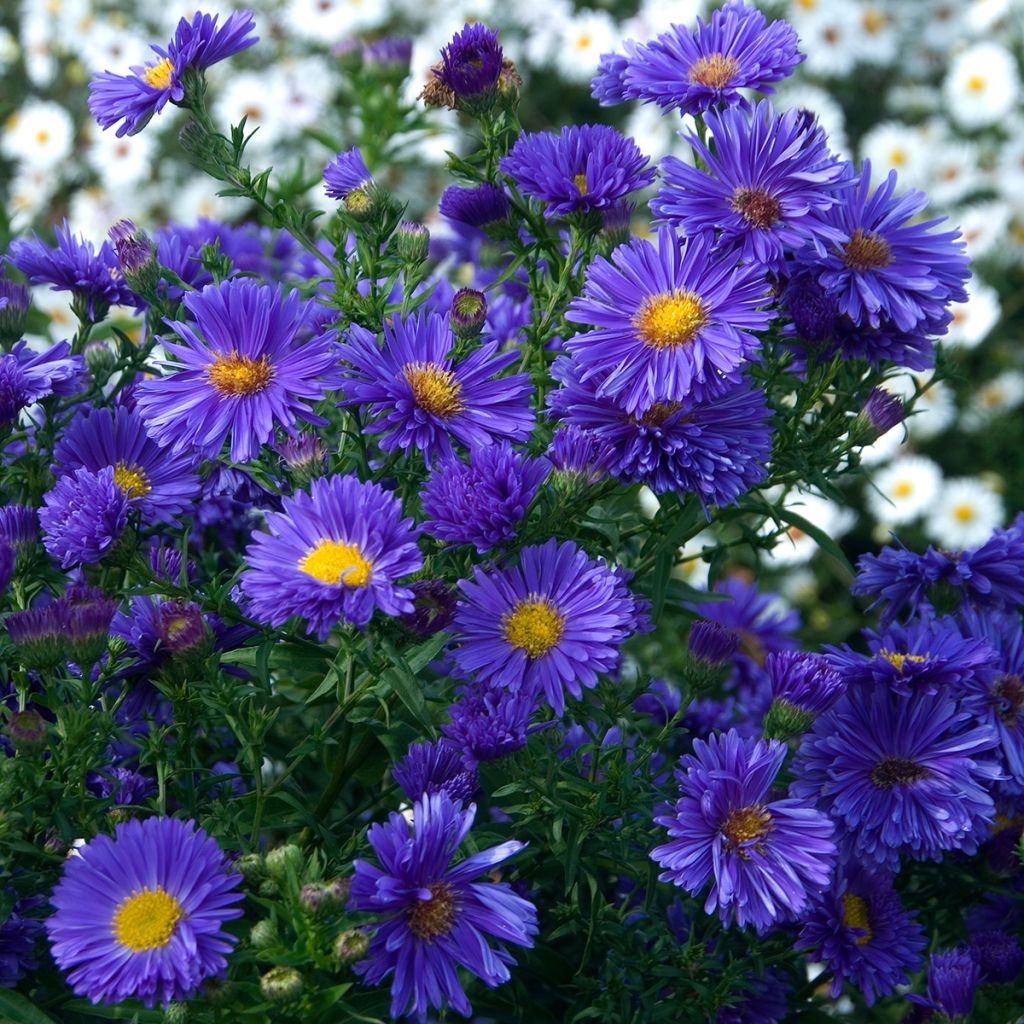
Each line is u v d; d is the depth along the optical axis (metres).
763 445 0.53
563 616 0.52
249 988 0.49
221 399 0.53
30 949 0.51
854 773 0.55
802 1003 0.59
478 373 0.53
